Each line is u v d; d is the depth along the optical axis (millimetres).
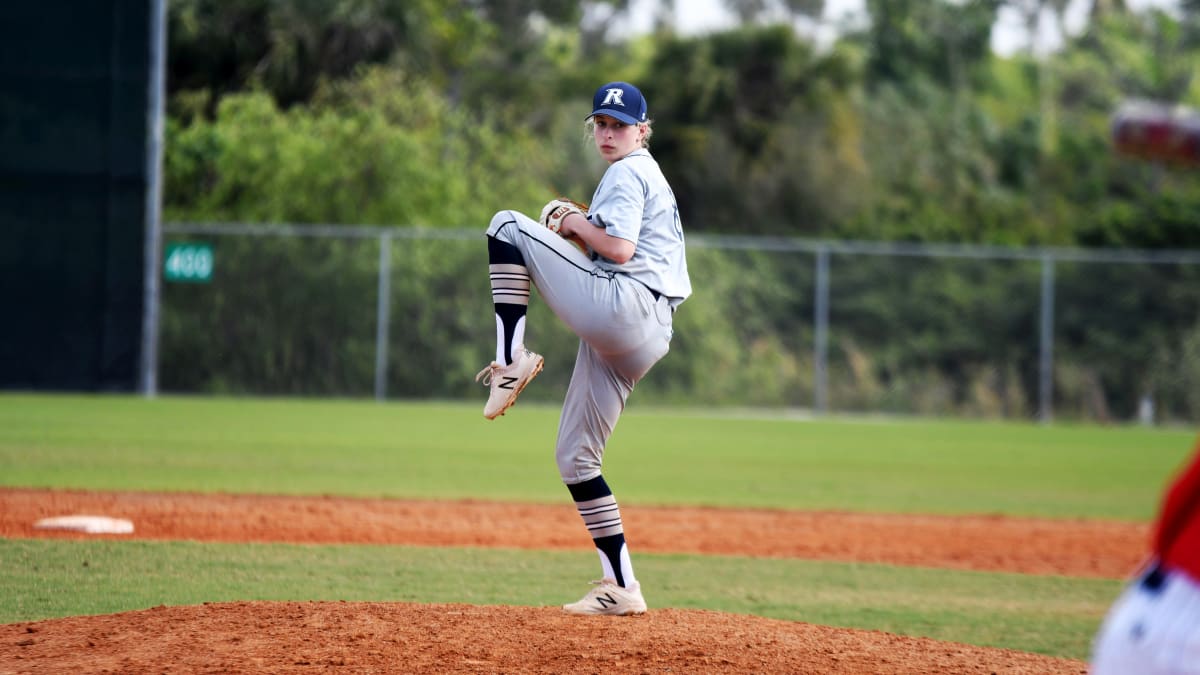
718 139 119125
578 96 135375
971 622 22672
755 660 15188
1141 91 153125
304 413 64875
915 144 131250
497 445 53188
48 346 69250
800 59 123688
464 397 75062
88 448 46625
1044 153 139125
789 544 31609
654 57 126188
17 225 68875
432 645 15367
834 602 24234
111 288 69500
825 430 67000
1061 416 75562
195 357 73938
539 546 29875
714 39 124625
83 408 63031
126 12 68812
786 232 118250
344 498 36281
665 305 16906
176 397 72188
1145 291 75562
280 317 74438
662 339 16922
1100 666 8547
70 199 69000
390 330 75000
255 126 92938
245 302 74188
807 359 76562
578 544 30359
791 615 22781
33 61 68562
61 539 27672
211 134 90500
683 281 17281
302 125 93688
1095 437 65938
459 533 31312
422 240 74938
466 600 22781
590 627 16375
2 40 68250
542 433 59031
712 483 43562
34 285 69000
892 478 46656
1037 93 160250
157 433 52719
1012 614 23578
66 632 16031
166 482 38188
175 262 73812
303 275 74562
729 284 76812
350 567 25969
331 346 74688
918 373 76438
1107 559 30641
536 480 42219
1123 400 75438
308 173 90250
